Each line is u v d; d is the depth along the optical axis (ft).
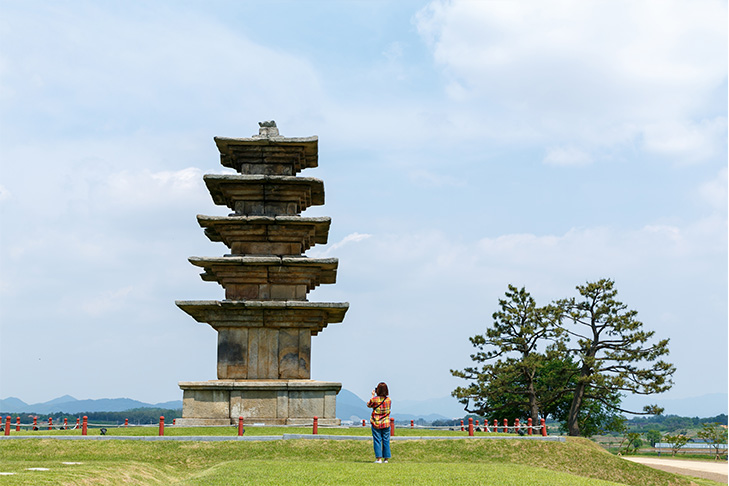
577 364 245.45
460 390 231.91
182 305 130.82
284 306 131.23
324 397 129.18
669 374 217.56
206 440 104.17
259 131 142.92
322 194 147.43
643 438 450.30
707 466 223.71
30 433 117.19
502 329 233.96
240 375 132.05
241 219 135.23
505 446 110.11
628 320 225.76
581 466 107.96
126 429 122.31
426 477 63.57
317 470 69.82
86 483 68.08
